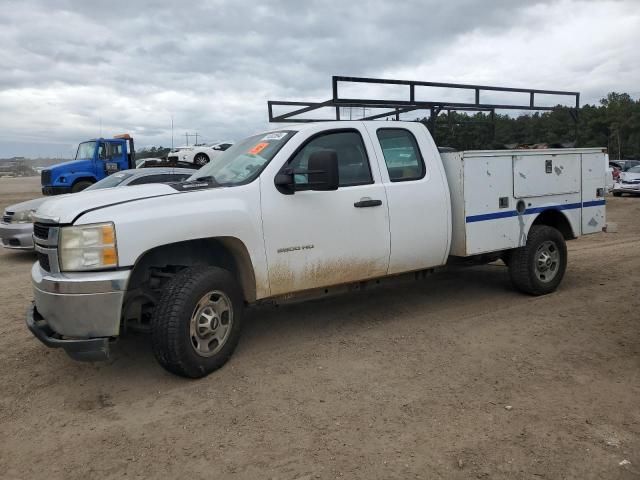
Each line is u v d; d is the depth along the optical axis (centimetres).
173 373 422
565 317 561
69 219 392
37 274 422
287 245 470
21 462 322
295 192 474
